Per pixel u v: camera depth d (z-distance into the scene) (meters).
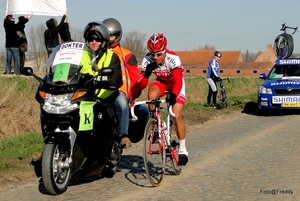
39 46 41.56
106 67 5.86
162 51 6.35
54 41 13.42
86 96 5.68
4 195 5.97
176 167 6.95
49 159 5.59
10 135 9.27
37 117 10.19
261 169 7.38
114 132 6.30
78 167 5.82
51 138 5.64
